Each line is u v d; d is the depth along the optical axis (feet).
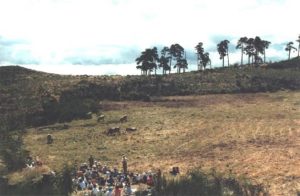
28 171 161.17
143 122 290.56
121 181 165.99
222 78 460.55
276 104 334.03
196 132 256.32
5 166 172.04
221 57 609.42
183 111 321.52
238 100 363.97
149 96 393.09
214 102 358.23
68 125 295.48
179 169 185.47
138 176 167.73
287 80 444.14
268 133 240.53
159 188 146.72
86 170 178.60
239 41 611.47
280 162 186.91
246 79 450.30
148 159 207.21
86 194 149.69
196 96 395.75
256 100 359.66
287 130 244.63
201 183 144.66
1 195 152.35
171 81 446.60
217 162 193.67
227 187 145.79
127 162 203.62
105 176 173.68
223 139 235.20
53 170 165.89
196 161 197.88
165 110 328.49
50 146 241.96
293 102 339.98
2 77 529.45
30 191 151.33
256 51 601.62
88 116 316.40
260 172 174.50
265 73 479.82
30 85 456.04
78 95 394.11
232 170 179.01
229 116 294.66
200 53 595.06
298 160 188.24
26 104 355.15
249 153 204.64
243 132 246.68
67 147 238.27
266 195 147.02
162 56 571.69
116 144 240.53
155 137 250.78
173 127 272.72
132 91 412.36
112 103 363.56
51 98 366.22
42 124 309.42
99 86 419.13
